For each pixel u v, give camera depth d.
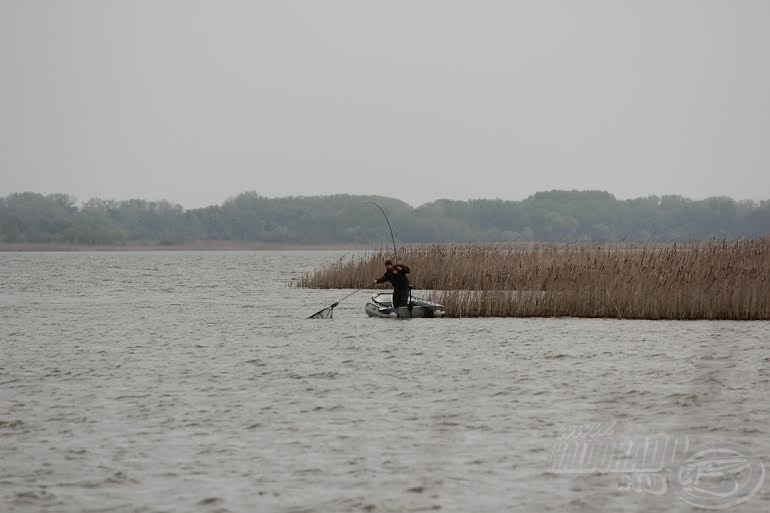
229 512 25.42
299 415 36.72
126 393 42.00
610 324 69.31
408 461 29.84
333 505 25.80
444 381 44.41
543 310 75.88
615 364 49.28
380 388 42.66
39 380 45.97
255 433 33.72
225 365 50.56
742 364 48.62
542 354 53.41
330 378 45.72
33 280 161.62
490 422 35.09
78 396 41.31
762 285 72.12
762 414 35.78
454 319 75.06
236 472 28.88
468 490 26.94
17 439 33.25
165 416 36.78
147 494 26.94
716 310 71.94
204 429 34.47
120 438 33.19
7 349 58.47
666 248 81.44
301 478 28.17
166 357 54.12
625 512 25.08
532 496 26.39
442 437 32.81
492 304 76.75
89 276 179.62
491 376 45.78
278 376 46.47
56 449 31.75
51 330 70.62
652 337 60.75
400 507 25.59
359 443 32.09
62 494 26.98
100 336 66.00
